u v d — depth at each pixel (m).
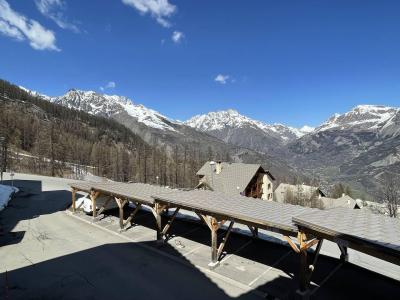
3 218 22.58
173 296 11.45
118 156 83.25
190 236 18.44
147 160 82.44
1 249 16.11
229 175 36.47
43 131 90.94
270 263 14.45
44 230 19.67
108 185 22.55
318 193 60.47
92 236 18.47
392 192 59.81
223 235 18.64
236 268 13.86
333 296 11.35
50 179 46.25
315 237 11.94
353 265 13.91
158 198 16.41
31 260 14.74
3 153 54.09
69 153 81.62
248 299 11.23
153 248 16.39
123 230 19.47
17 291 11.77
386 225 10.88
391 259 8.27
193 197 16.47
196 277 13.02
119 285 12.31
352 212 13.44
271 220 11.85
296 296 11.00
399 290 11.91
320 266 14.08
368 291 11.79
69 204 27.88
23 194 32.44
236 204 14.84
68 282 12.53
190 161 87.06
